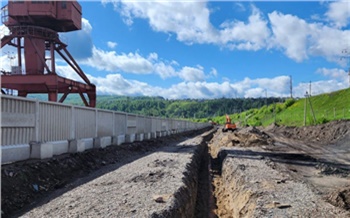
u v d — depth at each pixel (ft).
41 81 99.66
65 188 31.48
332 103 204.03
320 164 51.42
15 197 26.18
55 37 111.65
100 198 26.18
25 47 106.63
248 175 38.17
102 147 57.41
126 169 41.45
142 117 91.56
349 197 26.63
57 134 43.14
